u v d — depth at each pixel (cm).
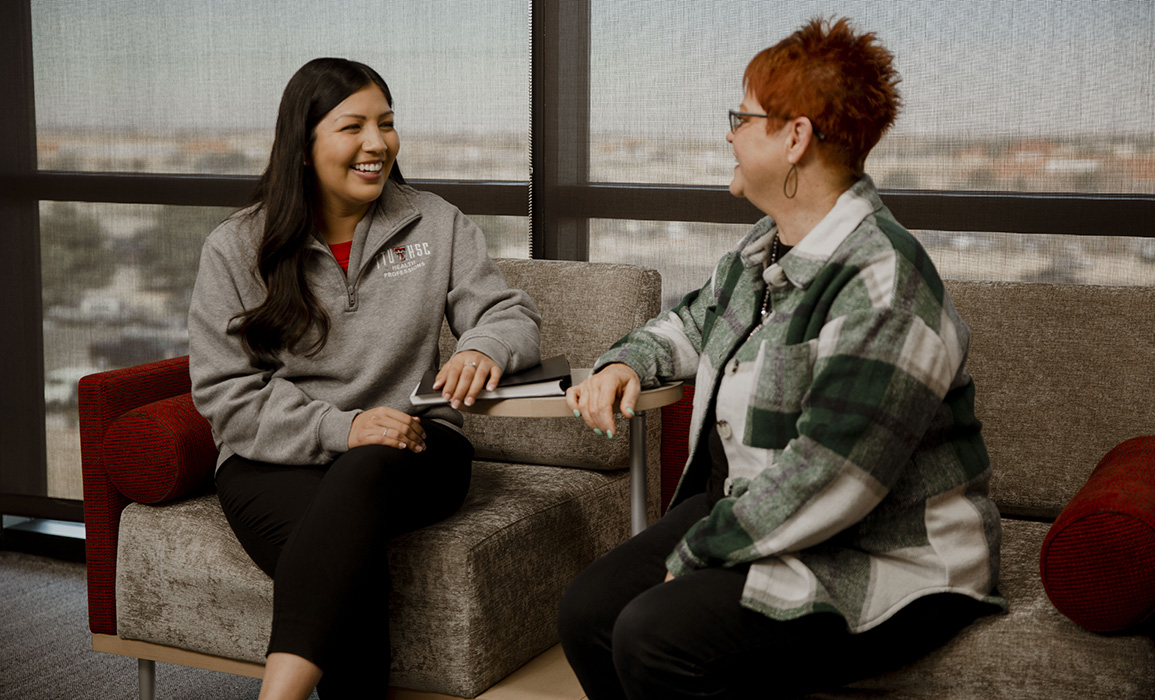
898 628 139
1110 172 228
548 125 271
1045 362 198
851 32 142
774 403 141
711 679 137
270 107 294
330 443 182
